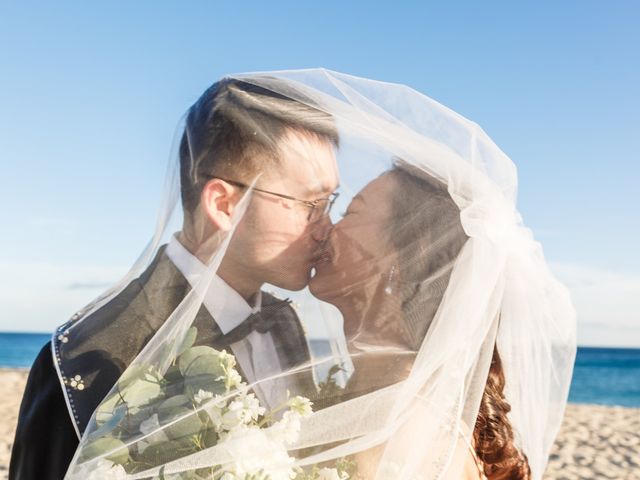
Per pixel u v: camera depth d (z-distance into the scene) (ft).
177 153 5.88
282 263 5.52
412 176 5.78
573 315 6.61
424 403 5.19
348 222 5.61
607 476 29.07
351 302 5.50
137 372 5.18
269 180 5.57
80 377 5.35
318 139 5.72
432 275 5.51
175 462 4.80
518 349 6.24
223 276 5.48
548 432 6.62
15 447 5.47
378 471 4.96
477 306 5.41
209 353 5.20
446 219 5.65
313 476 4.93
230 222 5.52
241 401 5.01
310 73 6.09
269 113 5.70
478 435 5.78
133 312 5.54
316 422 5.06
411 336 5.41
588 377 170.71
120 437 4.98
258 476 4.72
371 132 5.83
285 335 5.41
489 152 6.26
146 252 5.79
